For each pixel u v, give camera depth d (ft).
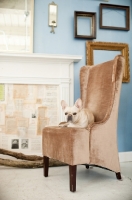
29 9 12.40
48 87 12.28
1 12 12.21
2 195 7.36
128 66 13.32
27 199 7.02
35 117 12.10
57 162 11.25
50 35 12.71
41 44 12.60
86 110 9.57
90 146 8.11
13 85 12.00
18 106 12.01
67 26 12.92
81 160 7.86
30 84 12.12
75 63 12.82
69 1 13.01
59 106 12.28
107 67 9.82
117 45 13.20
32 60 11.89
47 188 8.08
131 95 13.41
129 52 13.50
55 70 12.27
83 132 7.97
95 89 10.22
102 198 7.12
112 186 8.28
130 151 13.14
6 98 11.92
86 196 7.29
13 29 12.23
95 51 13.01
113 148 8.77
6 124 11.89
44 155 9.52
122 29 13.37
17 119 11.97
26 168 11.03
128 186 8.29
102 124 8.49
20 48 12.23
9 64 11.86
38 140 12.09
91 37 12.86
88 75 11.02
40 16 12.64
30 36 12.32
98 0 13.33
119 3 13.58
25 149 11.97
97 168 11.07
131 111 13.37
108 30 13.33
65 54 12.82
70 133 7.77
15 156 11.25
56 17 12.78
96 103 9.98
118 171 8.94
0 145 11.82
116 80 9.01
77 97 12.78
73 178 7.69
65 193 7.57
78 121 9.12
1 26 12.17
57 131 8.48
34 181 8.91
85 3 13.19
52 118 12.24
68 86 12.35
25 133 12.01
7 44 12.15
